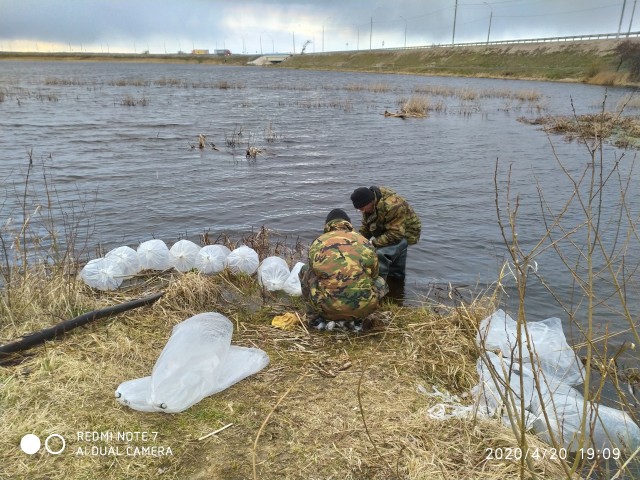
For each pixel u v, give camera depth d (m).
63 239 7.43
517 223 8.78
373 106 32.09
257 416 3.20
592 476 2.89
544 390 3.51
